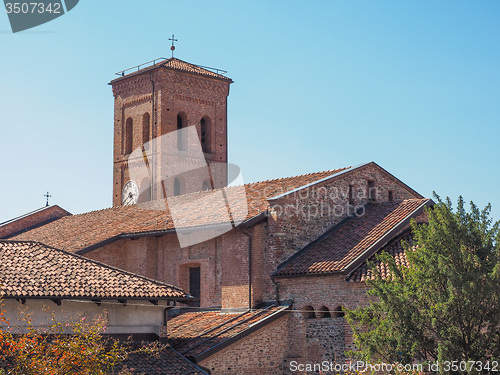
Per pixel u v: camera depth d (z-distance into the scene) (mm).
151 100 61000
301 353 32250
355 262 31469
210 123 62625
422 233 25500
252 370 31344
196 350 30188
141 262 38781
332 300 31672
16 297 26188
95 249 39031
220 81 63438
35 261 29875
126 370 24875
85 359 21875
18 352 21688
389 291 24766
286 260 34094
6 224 53906
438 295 24531
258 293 33938
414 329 24281
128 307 29500
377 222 35406
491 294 23859
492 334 23875
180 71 61125
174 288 30516
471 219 25359
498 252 24578
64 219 52250
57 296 26984
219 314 34625
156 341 28062
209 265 36125
